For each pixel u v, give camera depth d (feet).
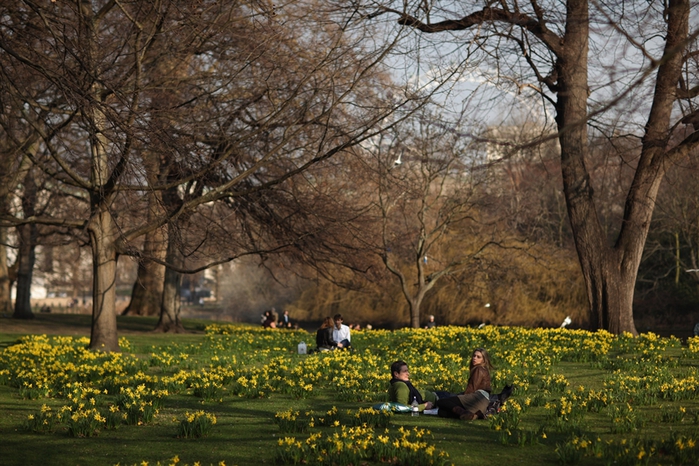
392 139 89.51
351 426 25.84
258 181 70.23
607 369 43.04
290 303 187.83
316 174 70.79
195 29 53.31
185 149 51.93
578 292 138.10
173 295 105.70
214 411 30.63
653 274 156.04
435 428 25.86
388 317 156.87
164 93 61.46
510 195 116.16
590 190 68.08
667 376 37.65
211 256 66.90
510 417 26.35
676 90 62.90
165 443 23.84
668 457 19.99
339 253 73.26
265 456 21.76
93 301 62.80
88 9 55.36
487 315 140.26
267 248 76.79
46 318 124.67
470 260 117.08
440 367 44.27
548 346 54.29
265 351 62.54
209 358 55.42
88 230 61.82
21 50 47.62
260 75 60.34
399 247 111.75
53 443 23.89
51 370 41.93
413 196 98.37
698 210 127.85
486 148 68.49
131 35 55.21
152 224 61.72
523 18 54.24
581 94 63.93
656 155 66.39
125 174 49.90
